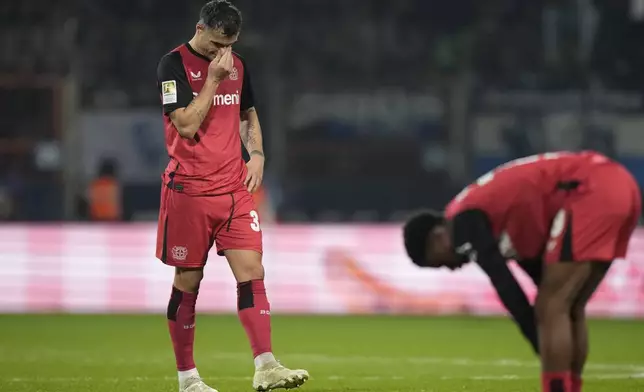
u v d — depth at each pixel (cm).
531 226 1891
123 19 8456
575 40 8338
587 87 8119
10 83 7512
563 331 1836
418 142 7806
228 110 2230
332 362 3431
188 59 2197
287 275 5616
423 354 3712
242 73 2280
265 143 7475
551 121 7556
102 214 6938
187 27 8506
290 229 5625
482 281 5531
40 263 5647
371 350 3866
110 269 5631
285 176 7700
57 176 7488
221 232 2241
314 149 7781
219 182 2212
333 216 7400
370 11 8825
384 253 5578
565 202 1877
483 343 4138
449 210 1892
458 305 5528
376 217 7419
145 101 8019
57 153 7488
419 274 5556
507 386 2653
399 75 8438
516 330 4706
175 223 2228
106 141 7488
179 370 2309
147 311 5606
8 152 7469
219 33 2153
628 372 3097
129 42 8312
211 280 5559
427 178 7756
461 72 8288
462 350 3862
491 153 7606
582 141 7506
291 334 4519
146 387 2616
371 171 7800
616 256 1895
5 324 4934
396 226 5597
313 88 7762
